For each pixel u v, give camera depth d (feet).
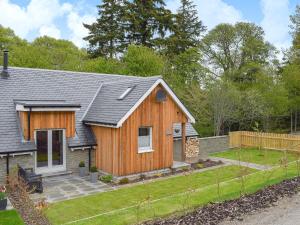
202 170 63.57
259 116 114.83
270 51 145.28
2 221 35.19
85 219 34.65
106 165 58.75
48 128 54.34
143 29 137.90
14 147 51.85
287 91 118.73
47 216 38.81
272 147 87.86
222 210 32.58
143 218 31.83
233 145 91.71
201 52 151.12
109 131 57.82
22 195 45.14
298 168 51.26
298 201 34.86
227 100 106.11
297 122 145.07
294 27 136.98
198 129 121.49
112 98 63.93
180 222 29.73
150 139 60.75
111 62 117.60
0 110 55.26
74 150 59.67
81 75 72.43
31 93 61.16
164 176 59.26
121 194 47.83
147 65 113.29
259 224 28.86
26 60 119.55
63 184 53.01
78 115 63.87
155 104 60.90
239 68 143.64
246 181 46.50
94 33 141.79
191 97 111.96
